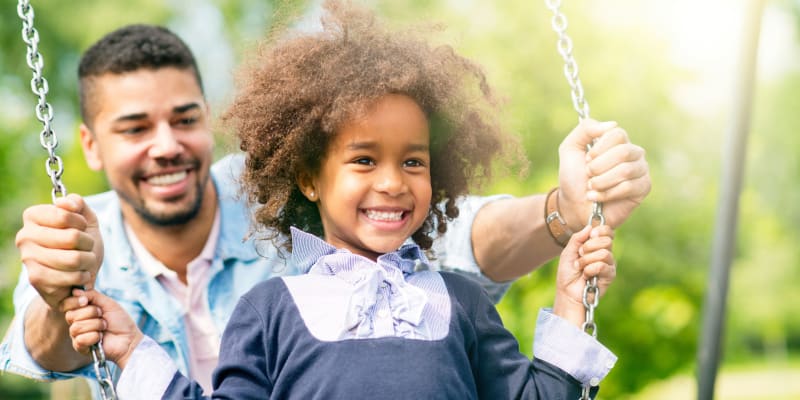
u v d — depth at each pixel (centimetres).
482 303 200
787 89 1204
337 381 175
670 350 626
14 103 836
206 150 287
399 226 190
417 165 194
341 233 196
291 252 219
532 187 566
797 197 1238
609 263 193
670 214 646
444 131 212
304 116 201
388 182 188
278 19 228
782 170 1229
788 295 1278
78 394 707
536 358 192
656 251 637
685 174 685
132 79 282
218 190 292
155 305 280
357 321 181
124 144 281
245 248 284
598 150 196
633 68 641
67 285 192
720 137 686
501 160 233
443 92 205
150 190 281
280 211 215
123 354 195
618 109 625
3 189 755
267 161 210
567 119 602
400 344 180
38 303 229
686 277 634
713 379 362
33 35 203
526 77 620
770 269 1238
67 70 838
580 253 196
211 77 799
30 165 795
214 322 282
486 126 225
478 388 193
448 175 223
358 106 189
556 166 601
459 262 272
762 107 1199
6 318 773
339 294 187
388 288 188
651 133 650
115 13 783
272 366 183
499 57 621
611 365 188
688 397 999
